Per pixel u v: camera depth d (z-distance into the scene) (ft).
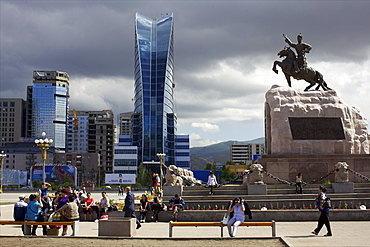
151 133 499.10
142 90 503.20
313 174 107.14
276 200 86.48
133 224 61.26
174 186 98.53
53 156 535.60
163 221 84.23
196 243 54.03
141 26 522.47
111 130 580.30
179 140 539.70
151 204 85.40
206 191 99.76
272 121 113.80
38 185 351.46
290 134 111.75
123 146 489.67
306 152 111.34
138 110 520.42
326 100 115.44
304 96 115.75
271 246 51.11
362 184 100.22
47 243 54.60
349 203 85.87
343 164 97.14
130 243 54.29
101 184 501.56
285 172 107.55
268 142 118.83
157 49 514.68
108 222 59.88
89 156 535.19
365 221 76.84
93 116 626.64
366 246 50.93
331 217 78.18
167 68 511.81
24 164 531.50
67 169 361.30
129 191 72.74
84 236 58.95
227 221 59.62
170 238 57.72
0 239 57.67
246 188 100.01
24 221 60.70
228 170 408.67
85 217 87.71
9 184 408.46
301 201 85.97
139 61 509.35
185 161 535.60
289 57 119.75
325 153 111.14
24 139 639.35
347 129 113.19
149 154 496.23
